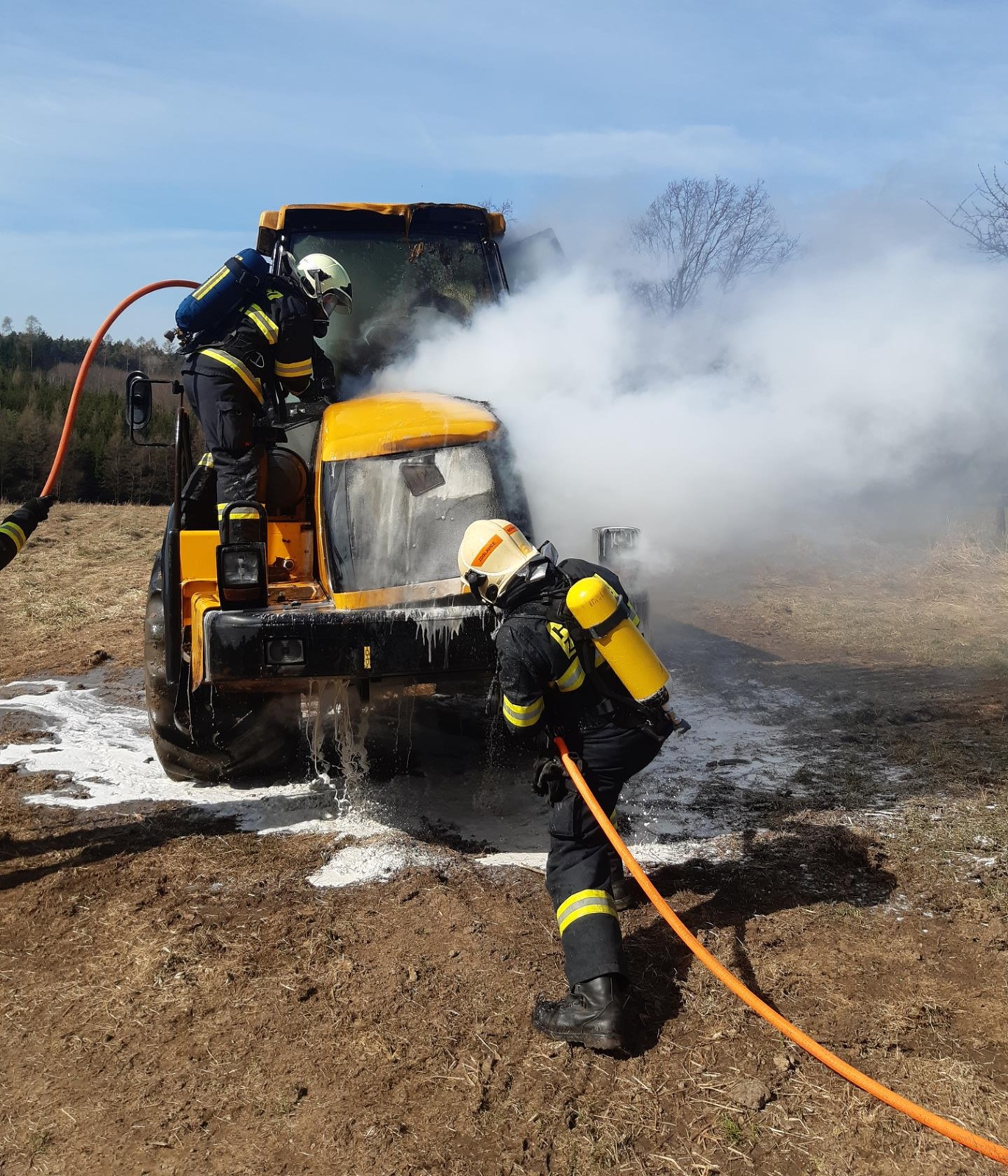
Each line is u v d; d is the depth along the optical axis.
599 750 3.09
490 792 4.91
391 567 4.21
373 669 3.92
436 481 4.32
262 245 5.98
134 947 3.41
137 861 4.11
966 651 7.29
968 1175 2.35
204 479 4.69
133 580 11.68
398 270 5.77
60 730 6.08
